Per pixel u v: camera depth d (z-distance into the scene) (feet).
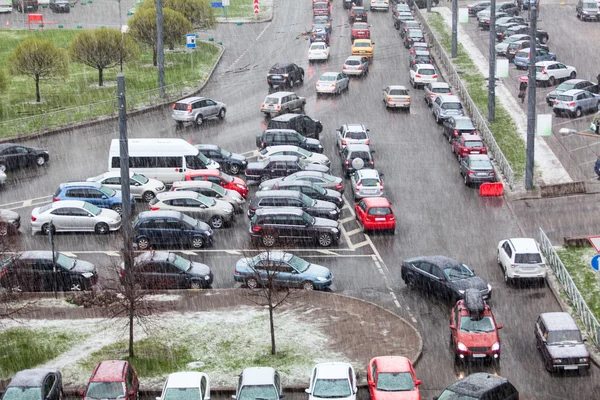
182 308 154.10
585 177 218.79
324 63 322.96
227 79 304.91
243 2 424.87
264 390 116.88
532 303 158.71
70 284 160.97
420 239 186.80
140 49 322.34
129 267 137.18
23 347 139.95
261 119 264.31
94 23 378.53
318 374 121.70
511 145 241.14
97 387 115.85
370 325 148.36
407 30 344.69
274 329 146.51
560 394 128.36
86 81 295.69
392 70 314.76
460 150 229.66
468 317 139.03
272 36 362.53
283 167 216.13
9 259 157.79
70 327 147.33
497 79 301.02
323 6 383.65
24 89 285.84
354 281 167.43
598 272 167.84
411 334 145.18
